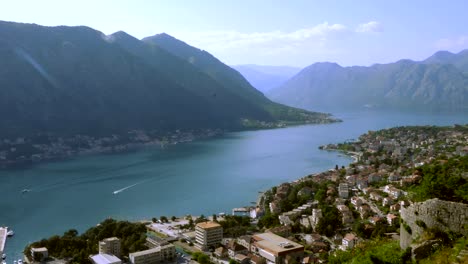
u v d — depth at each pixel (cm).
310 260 19088
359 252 9525
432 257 5809
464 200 6038
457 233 5875
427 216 6188
